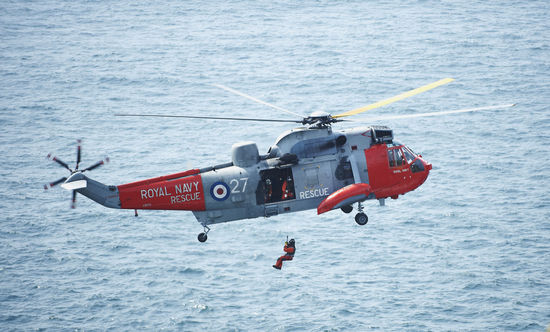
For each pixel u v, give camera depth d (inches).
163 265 6402.6
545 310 5536.4
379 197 3863.2
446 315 5521.7
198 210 3737.7
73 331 5383.9
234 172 3695.9
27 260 6486.2
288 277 6141.7
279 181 3705.7
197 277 6195.9
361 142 3796.8
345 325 5408.5
